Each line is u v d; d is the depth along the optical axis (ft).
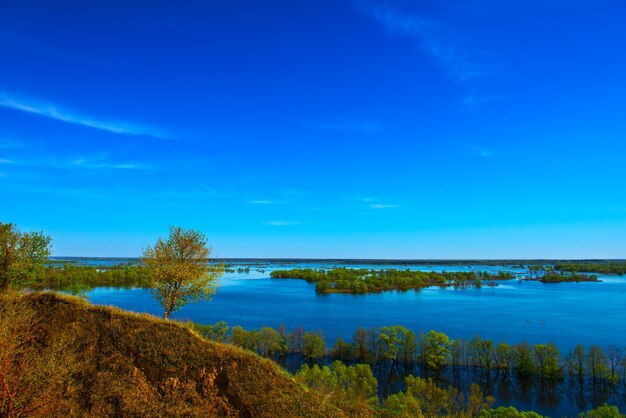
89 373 80.89
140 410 74.23
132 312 98.73
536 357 290.97
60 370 72.43
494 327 412.57
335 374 196.24
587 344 350.84
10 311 83.87
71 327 90.22
